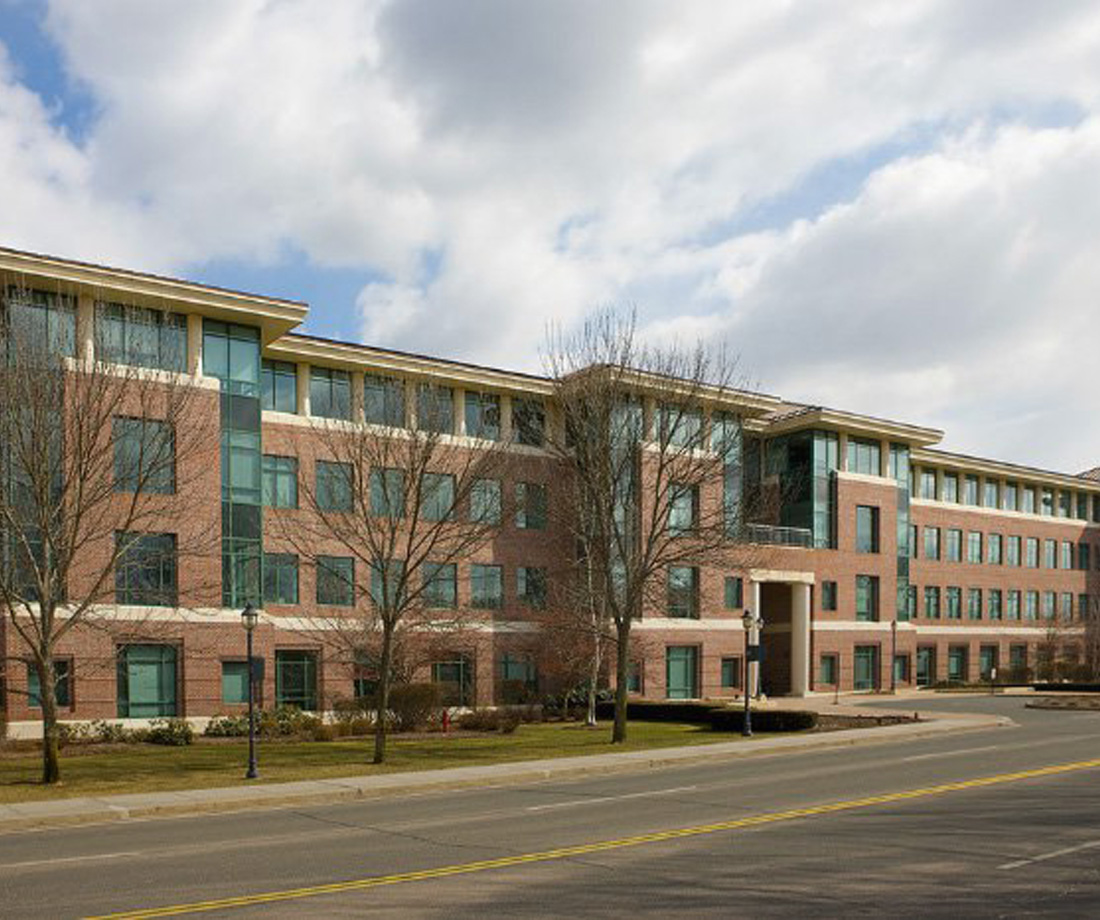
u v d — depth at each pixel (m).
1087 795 17.64
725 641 52.25
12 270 31.16
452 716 40.19
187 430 29.41
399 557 39.12
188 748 30.22
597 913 9.74
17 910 10.30
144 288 33.88
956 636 70.88
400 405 33.97
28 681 31.88
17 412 22.06
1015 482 77.81
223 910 10.13
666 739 30.75
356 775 22.47
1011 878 10.99
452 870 11.95
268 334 38.97
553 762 24.39
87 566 31.78
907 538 63.53
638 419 34.03
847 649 58.88
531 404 44.81
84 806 17.95
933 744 28.31
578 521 38.41
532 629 46.38
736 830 14.38
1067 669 71.12
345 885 11.21
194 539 31.19
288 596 39.91
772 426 58.88
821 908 9.78
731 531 33.44
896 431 61.53
